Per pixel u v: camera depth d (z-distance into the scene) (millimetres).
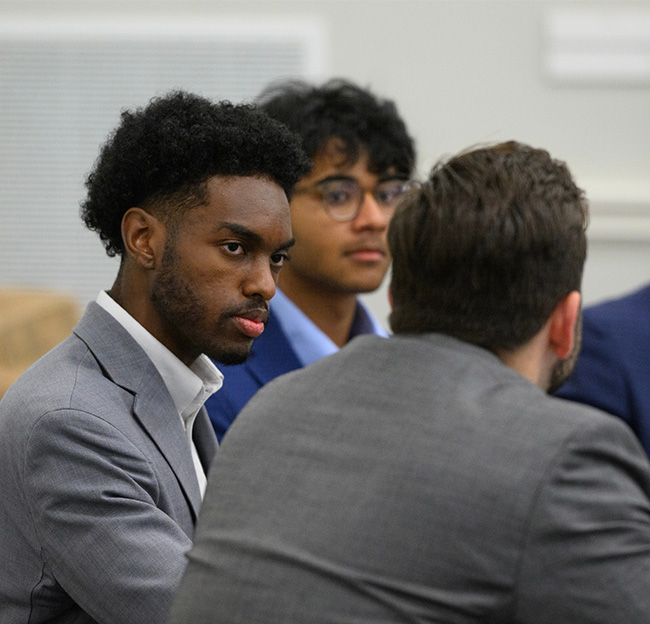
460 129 13781
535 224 3088
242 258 3703
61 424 3488
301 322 5648
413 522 2766
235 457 3143
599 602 2633
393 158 5750
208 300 3680
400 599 2705
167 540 3488
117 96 13836
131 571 3402
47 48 13758
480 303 3129
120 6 13719
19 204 14008
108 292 4004
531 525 2674
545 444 2768
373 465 2893
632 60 13562
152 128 3688
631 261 13758
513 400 2920
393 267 3311
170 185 3652
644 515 2768
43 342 11039
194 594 2943
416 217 3195
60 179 13930
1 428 3641
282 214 3748
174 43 13750
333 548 2797
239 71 13758
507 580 2666
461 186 3164
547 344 3264
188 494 3785
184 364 3945
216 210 3641
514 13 13602
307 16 13688
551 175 3236
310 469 2979
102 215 3869
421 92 13750
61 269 14094
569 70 13609
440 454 2830
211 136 3625
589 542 2664
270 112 5816
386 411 3000
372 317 6234
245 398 5348
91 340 3801
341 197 5695
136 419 3736
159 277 3727
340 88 5957
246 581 2855
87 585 3434
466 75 13719
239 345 3752
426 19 13633
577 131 13750
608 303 6824
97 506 3449
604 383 6504
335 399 3111
